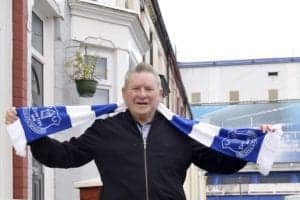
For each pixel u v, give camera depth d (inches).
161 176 142.9
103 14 380.5
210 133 155.9
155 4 746.8
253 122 1962.4
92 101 374.9
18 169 254.7
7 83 255.6
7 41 257.0
